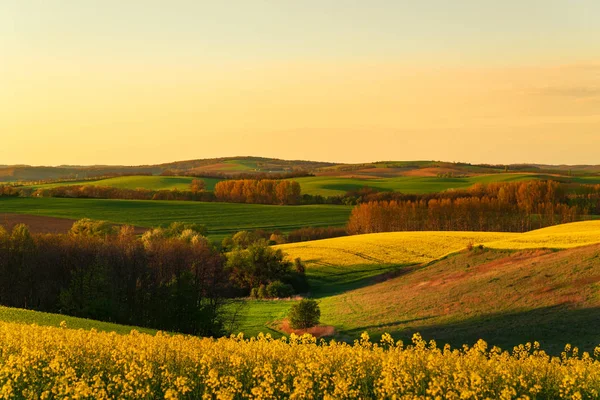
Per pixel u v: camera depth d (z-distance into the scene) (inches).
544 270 2244.1
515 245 2829.7
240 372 670.5
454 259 2984.7
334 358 705.0
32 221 4498.0
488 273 2477.9
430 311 2107.5
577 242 2667.3
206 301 2546.8
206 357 673.0
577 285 1962.4
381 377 639.1
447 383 612.1
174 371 676.1
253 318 2395.4
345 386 581.3
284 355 719.7
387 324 2032.5
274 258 3203.7
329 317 2273.6
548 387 648.4
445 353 729.0
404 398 572.7
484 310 1968.5
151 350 714.2
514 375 655.8
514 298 2014.0
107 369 689.6
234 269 3164.4
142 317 2177.7
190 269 2637.8
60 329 904.9
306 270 3393.2
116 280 2351.1
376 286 2859.3
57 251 2731.3
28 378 642.2
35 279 2667.3
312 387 612.7
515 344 1565.0
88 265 2549.2
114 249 2652.6
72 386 610.5
